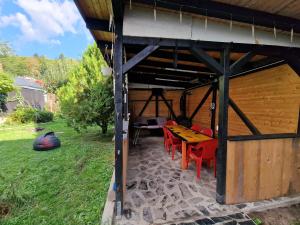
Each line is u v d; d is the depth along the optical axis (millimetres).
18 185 3391
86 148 5977
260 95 4090
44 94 20359
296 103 3205
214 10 2162
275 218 2461
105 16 2484
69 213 2609
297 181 3014
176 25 2426
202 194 2984
